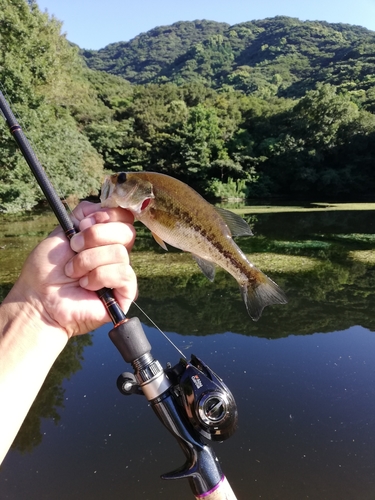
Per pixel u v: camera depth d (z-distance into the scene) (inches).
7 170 873.5
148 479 152.3
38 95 846.5
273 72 4389.8
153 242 586.6
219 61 5959.6
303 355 246.7
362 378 218.2
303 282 393.7
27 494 145.9
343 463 158.2
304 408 191.9
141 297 356.5
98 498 144.3
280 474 153.6
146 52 7554.1
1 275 410.3
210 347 259.1
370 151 1658.5
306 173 1646.2
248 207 1219.2
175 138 1713.8
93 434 176.1
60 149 930.7
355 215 936.3
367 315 310.8
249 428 178.5
